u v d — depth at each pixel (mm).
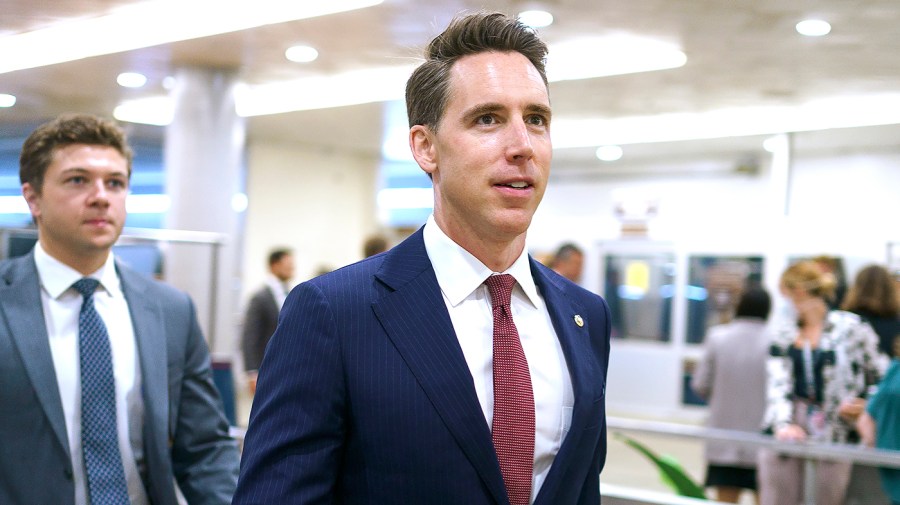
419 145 1316
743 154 10734
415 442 1160
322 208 13492
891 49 6105
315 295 1247
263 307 5883
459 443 1159
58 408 1765
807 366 3971
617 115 9273
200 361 2045
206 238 4773
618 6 5492
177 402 1963
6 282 1848
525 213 1217
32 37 6809
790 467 3094
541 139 1246
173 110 7637
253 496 1158
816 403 3945
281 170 12984
